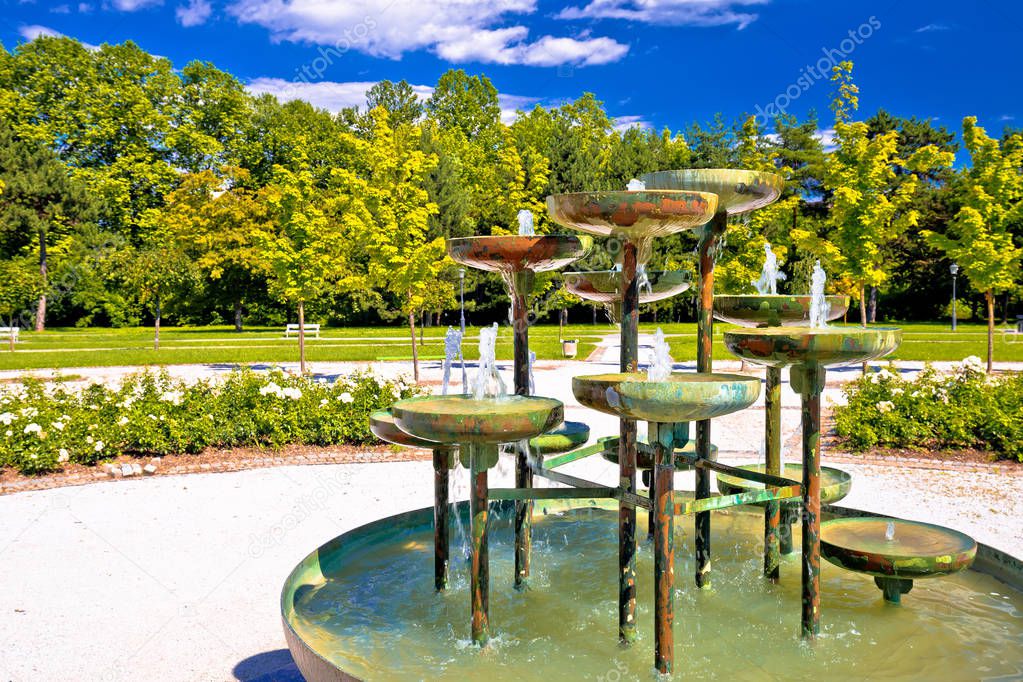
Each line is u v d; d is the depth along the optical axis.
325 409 9.98
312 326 39.53
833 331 3.61
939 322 50.84
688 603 4.16
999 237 17.67
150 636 4.54
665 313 49.81
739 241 20.23
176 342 33.34
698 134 40.09
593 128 44.78
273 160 48.47
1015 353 23.81
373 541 5.12
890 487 7.77
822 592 4.32
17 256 40.53
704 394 2.85
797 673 3.33
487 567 3.64
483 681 3.28
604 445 4.95
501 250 4.05
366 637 3.76
